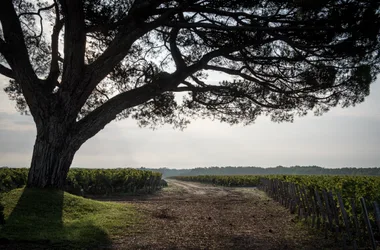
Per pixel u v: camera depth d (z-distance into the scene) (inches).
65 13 524.4
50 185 521.7
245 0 530.3
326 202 370.6
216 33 604.7
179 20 611.8
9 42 524.7
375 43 514.3
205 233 396.8
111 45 531.2
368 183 558.9
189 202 748.0
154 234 383.9
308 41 542.9
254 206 678.5
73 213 453.4
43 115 528.4
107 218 442.3
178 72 593.3
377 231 350.0
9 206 426.6
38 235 339.0
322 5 483.5
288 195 624.1
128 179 1052.5
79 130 546.3
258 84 655.8
